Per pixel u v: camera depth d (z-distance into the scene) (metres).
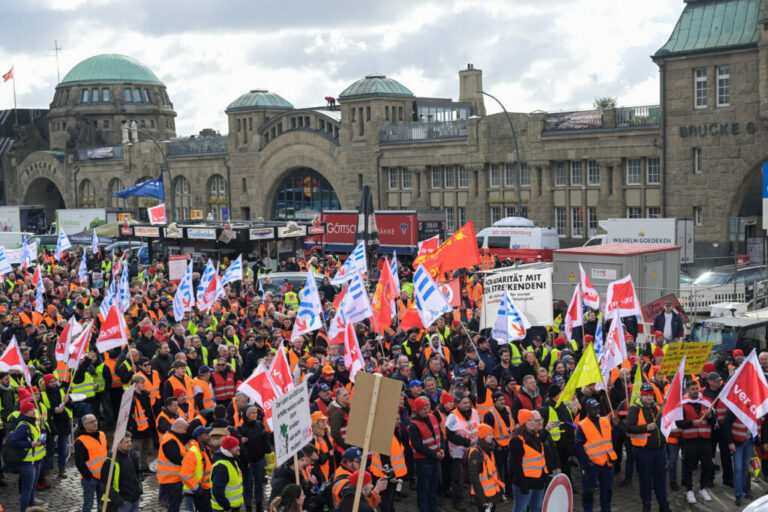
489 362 20.53
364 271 25.95
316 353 20.05
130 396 13.05
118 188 98.25
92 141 109.31
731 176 48.56
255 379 14.31
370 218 42.56
